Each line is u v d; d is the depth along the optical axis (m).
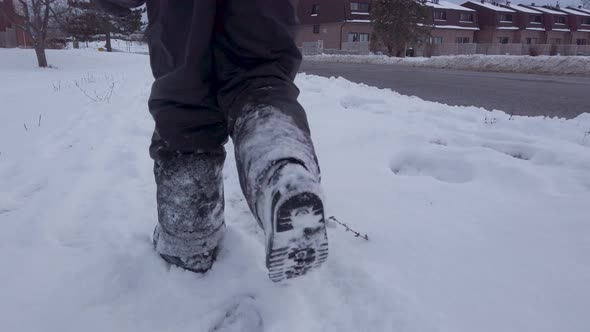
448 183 2.81
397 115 4.92
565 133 4.04
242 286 1.63
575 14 57.44
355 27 45.94
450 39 52.59
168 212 1.63
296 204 0.90
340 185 2.75
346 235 2.06
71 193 2.57
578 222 2.20
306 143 1.06
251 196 1.03
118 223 2.15
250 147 1.06
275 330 1.42
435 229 2.14
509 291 1.66
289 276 0.99
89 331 1.45
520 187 2.70
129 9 1.60
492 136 3.94
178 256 1.70
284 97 1.17
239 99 1.20
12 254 1.89
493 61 16.39
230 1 1.21
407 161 3.40
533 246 1.99
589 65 13.06
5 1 21.97
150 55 1.43
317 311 1.54
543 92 8.43
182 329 1.46
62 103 6.11
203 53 1.25
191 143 1.48
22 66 15.54
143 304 1.57
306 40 49.59
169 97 1.36
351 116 4.75
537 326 1.48
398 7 37.75
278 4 1.23
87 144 3.74
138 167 3.08
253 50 1.24
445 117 5.02
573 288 1.68
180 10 1.25
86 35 39.75
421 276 1.74
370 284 1.66
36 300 1.59
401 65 21.03
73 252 1.90
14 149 3.64
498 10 53.66
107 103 6.01
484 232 2.12
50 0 15.51
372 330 1.46
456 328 1.46
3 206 2.43
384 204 2.45
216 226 1.70
